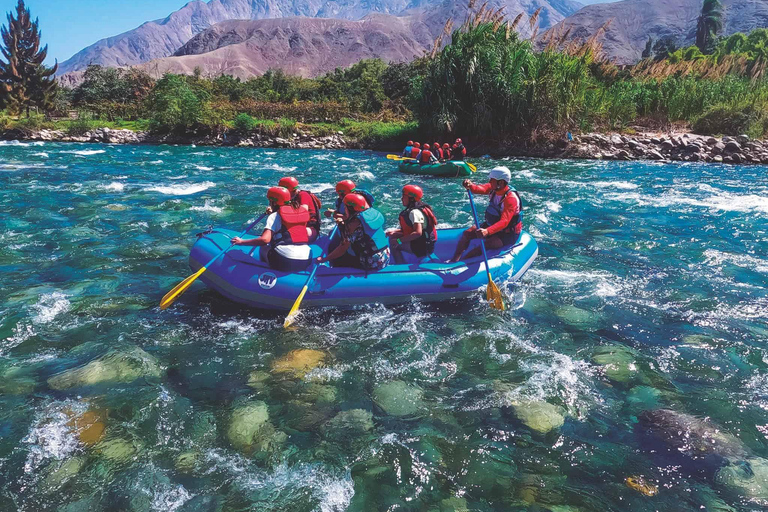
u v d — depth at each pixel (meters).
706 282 6.07
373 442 3.21
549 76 22.22
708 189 12.95
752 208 10.41
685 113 24.09
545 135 22.31
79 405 3.52
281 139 28.20
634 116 24.20
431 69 23.47
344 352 4.37
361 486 2.85
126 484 2.82
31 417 3.37
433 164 16.27
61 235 7.66
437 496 2.79
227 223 8.74
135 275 6.06
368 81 62.59
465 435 3.29
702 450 3.15
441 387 3.86
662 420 3.44
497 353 4.37
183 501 2.72
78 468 2.94
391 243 5.89
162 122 28.92
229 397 3.67
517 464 3.03
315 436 3.27
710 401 3.67
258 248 5.31
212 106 35.53
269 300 5.02
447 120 22.39
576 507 2.70
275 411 3.52
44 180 13.48
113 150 23.36
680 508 2.70
